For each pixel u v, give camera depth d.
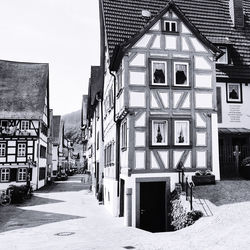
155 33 14.84
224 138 16.58
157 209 14.83
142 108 14.33
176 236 10.09
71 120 177.50
